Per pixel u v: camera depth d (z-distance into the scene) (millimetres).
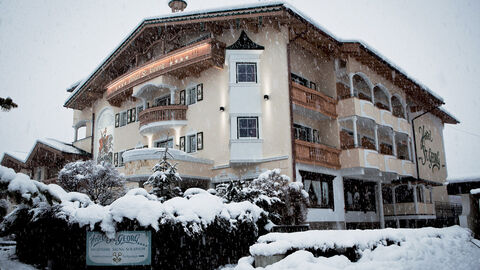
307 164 19016
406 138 27438
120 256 9375
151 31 22641
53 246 10188
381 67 23484
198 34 22344
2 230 10711
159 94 24172
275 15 18453
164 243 9641
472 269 8969
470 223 18812
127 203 9453
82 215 9617
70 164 19938
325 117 21547
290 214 15039
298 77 21406
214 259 10773
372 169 21438
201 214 10281
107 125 28234
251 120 19672
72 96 29375
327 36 20406
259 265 8211
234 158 19047
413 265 8617
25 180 9188
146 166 18984
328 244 8539
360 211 23453
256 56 20156
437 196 32125
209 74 21484
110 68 26250
